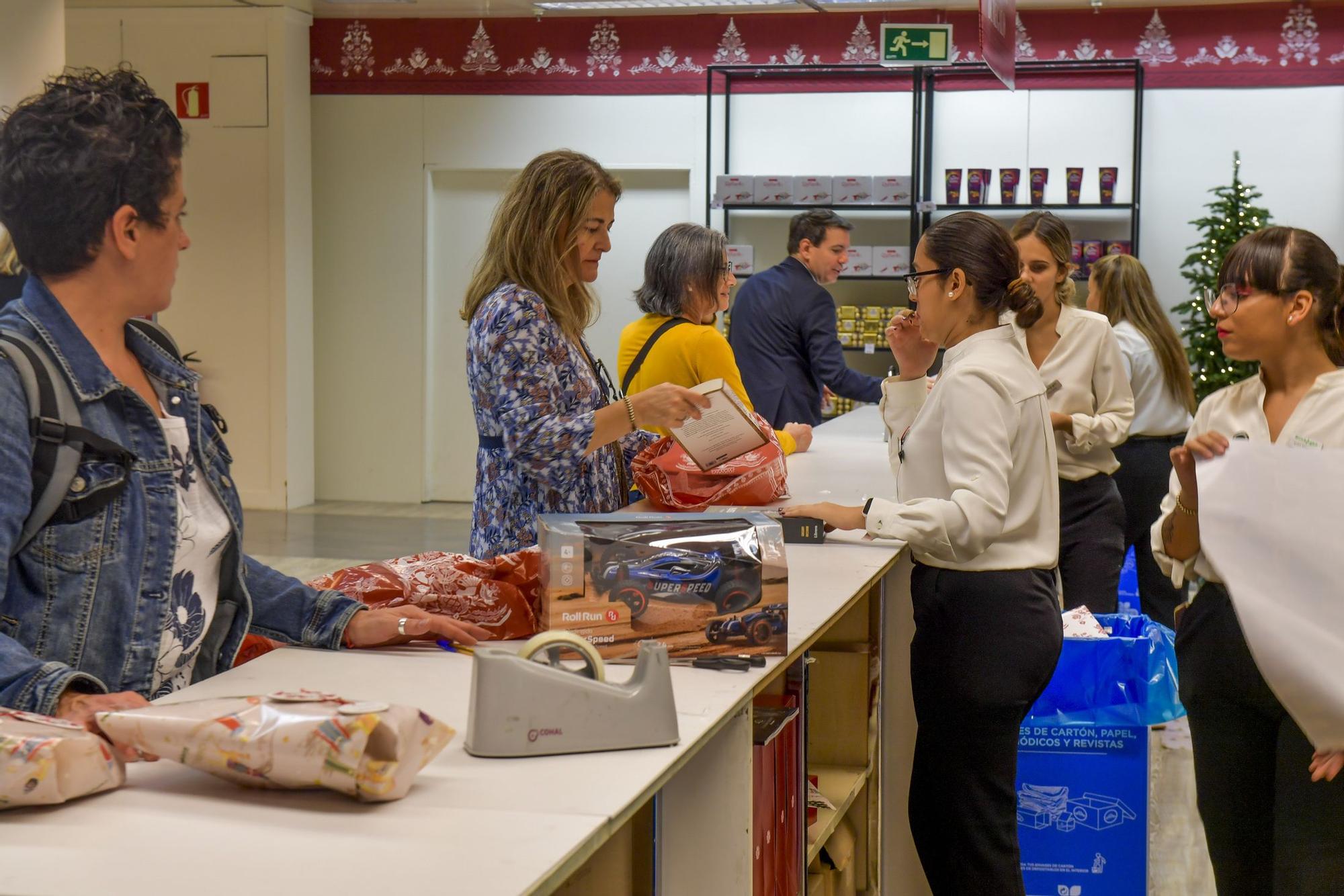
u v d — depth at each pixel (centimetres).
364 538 803
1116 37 838
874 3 838
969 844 241
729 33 877
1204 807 234
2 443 134
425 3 866
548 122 902
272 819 117
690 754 141
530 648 139
